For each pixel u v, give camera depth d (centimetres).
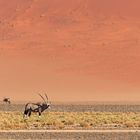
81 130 12781
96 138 11538
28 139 11381
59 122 14138
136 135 11969
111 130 12825
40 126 13675
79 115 17338
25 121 14650
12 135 11881
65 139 11400
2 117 15812
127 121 14862
